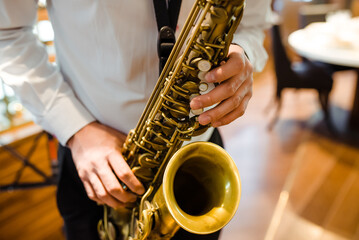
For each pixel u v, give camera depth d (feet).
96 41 2.50
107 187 2.26
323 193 7.52
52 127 2.56
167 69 2.16
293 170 8.45
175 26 2.44
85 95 2.73
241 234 6.30
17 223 6.20
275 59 9.84
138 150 2.49
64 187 3.08
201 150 2.33
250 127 10.80
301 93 13.73
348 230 6.41
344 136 10.23
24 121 6.98
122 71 2.56
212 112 2.09
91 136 2.53
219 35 1.92
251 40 2.81
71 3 2.40
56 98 2.56
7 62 2.44
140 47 2.52
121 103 2.68
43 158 7.11
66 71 2.77
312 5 18.28
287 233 6.35
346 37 9.39
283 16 12.99
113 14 2.36
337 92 14.19
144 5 2.40
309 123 11.10
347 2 19.03
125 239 2.89
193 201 2.54
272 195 7.47
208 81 1.98
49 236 6.03
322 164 8.73
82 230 3.22
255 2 2.84
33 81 2.48
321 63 11.32
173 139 2.31
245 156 9.14
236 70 2.00
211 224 2.20
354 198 7.32
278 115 10.66
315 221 6.65
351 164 8.71
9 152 6.48
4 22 2.38
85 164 2.40
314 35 10.80
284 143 9.84
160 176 2.50
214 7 1.81
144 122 2.39
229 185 2.31
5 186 5.73
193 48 1.99
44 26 7.07
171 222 2.35
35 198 6.76
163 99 2.19
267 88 14.10
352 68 10.46
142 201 2.40
